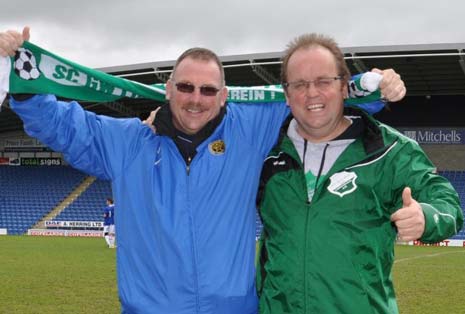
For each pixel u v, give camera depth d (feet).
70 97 13.37
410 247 81.20
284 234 11.70
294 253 11.47
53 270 49.19
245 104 13.33
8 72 11.98
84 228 108.47
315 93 11.25
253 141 12.73
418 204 9.89
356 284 11.19
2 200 120.57
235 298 11.68
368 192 11.43
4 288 39.60
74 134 12.39
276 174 12.10
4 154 130.62
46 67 12.54
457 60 83.82
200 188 11.94
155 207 11.93
